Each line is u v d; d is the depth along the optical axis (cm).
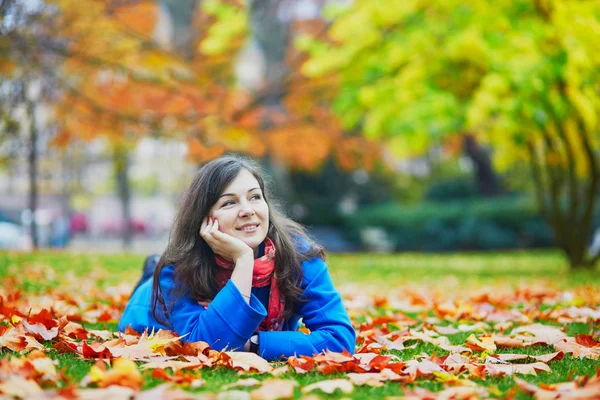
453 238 2020
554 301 486
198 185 263
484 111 821
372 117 981
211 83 1204
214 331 244
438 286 705
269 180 295
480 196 2248
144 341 258
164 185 3061
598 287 619
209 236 253
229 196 258
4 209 3019
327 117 1605
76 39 980
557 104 837
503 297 515
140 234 3194
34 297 440
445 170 2802
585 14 730
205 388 200
